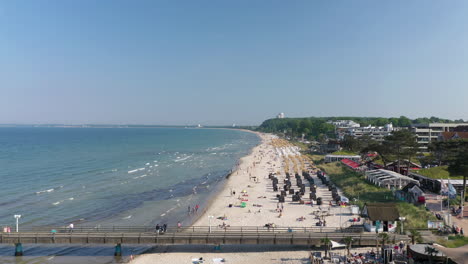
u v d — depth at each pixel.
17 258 42.84
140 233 45.25
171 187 91.56
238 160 155.38
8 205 70.19
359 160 123.62
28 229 49.81
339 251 41.69
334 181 91.81
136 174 113.56
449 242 39.41
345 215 59.12
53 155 171.88
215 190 87.12
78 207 69.12
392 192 68.31
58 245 47.69
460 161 56.78
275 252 43.00
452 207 55.16
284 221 56.81
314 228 49.66
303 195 76.50
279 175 107.69
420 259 34.75
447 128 148.88
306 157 153.25
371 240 42.19
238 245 45.78
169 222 58.31
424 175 71.81
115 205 71.12
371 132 197.62
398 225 46.91
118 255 43.69
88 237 43.84
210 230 48.09
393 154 85.69
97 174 112.50
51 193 82.31
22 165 132.25
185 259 41.44
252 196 78.00
